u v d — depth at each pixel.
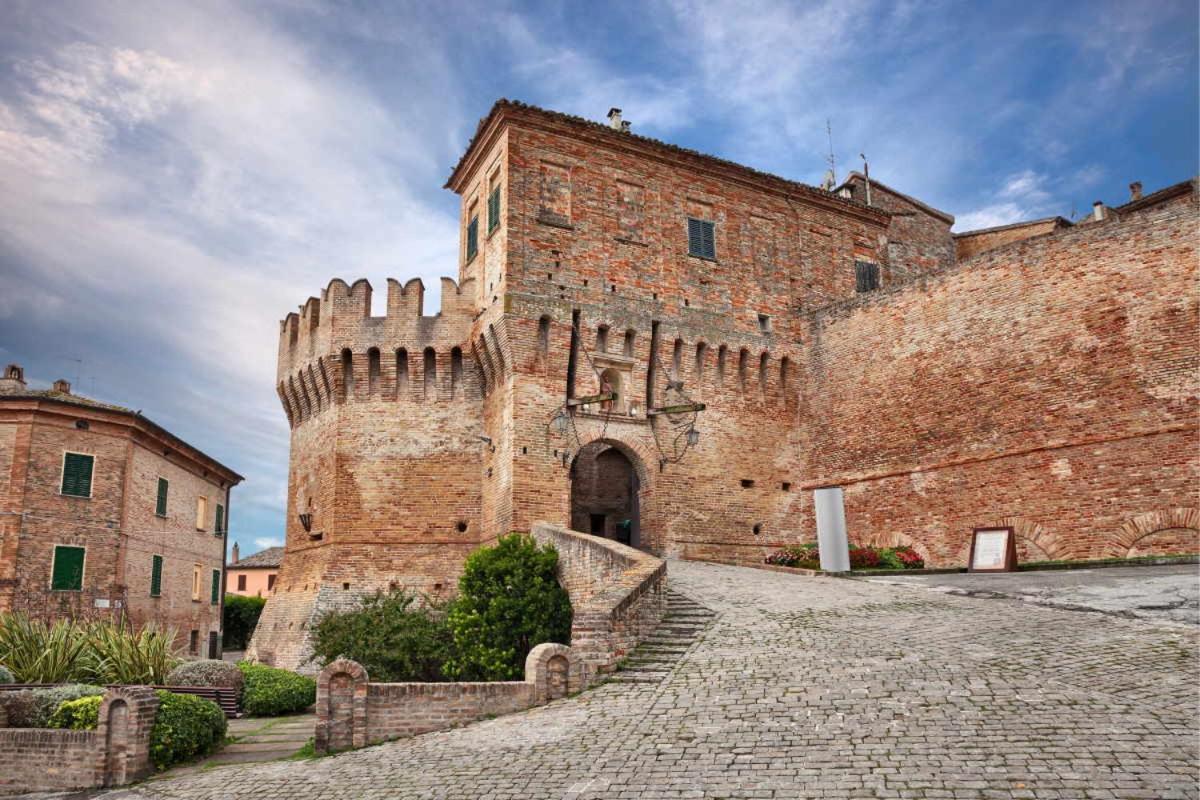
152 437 41.50
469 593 25.75
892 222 47.94
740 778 11.86
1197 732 11.89
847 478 39.22
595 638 18.28
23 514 35.50
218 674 23.91
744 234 41.16
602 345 36.56
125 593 38.53
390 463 37.19
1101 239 32.72
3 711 17.97
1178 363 30.30
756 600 23.84
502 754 14.18
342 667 16.52
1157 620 18.62
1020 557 33.22
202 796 14.49
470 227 40.69
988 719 13.07
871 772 11.53
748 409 39.78
